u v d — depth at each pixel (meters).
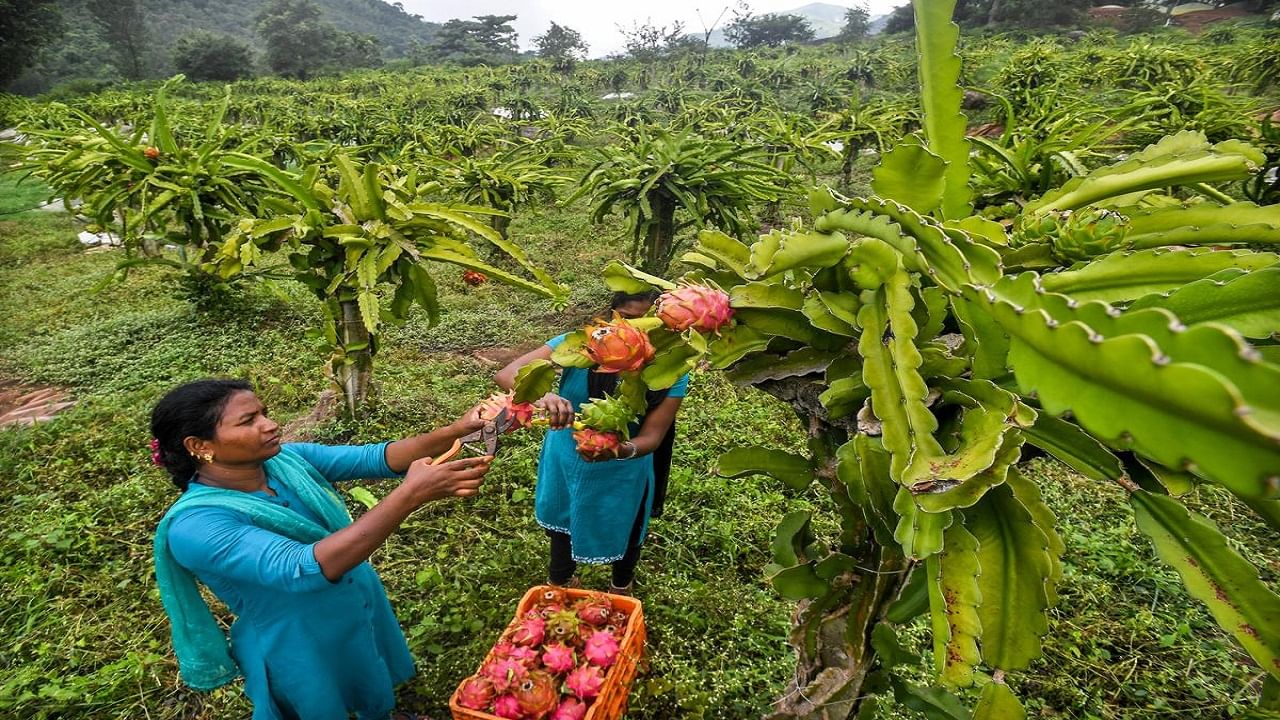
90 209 5.54
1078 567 3.02
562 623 2.09
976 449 0.92
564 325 5.98
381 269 3.78
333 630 1.76
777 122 10.20
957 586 0.99
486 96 25.34
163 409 1.57
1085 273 1.00
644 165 5.81
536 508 2.54
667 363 1.25
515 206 7.86
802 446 3.90
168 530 1.57
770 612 2.72
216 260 3.82
